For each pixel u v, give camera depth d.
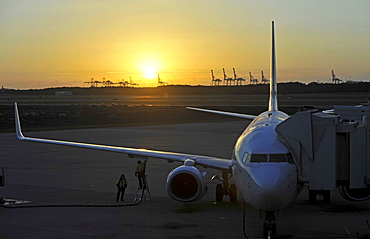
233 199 21.91
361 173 16.31
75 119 86.81
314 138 16.02
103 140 51.25
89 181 28.11
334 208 20.22
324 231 16.39
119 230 16.95
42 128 67.94
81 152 42.72
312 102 130.50
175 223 17.89
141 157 22.50
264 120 20.56
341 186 17.05
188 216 19.02
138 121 87.56
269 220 15.44
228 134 59.19
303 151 15.95
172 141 50.28
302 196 22.97
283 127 16.28
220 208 20.50
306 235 15.87
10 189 25.55
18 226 17.64
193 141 50.44
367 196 17.16
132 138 53.62
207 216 18.97
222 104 137.25
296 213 19.28
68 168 33.44
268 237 15.02
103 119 88.50
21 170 32.53
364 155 16.27
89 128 69.12
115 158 38.78
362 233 16.05
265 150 15.58
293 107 102.88
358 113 18.08
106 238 15.94
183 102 159.00
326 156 15.89
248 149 16.08
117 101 180.50
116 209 20.52
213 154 39.44
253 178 14.80
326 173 15.88
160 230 16.88
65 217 19.05
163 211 20.03
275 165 14.97
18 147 46.66
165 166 34.34
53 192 24.70
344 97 168.38
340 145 16.59
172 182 18.95
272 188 14.28
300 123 16.03
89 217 19.03
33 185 26.81
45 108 114.62
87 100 198.25
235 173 16.89
